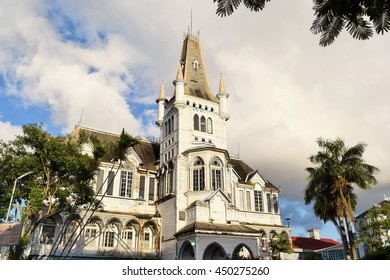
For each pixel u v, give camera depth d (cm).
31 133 3272
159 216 4978
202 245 3962
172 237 4544
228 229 4203
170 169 5094
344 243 4000
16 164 3375
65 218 4297
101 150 3562
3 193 3688
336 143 4400
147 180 5344
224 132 5659
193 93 5619
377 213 4569
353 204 4272
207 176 4744
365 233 4572
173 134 5341
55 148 3341
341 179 4081
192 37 6394
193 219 4394
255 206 5666
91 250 4381
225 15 482
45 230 4188
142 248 4712
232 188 5409
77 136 5325
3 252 3550
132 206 4997
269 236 5422
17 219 3900
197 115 5475
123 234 4703
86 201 3609
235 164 6284
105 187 4875
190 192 4731
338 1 526
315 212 4394
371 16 528
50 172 3459
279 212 5850
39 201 3177
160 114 6134
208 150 4884
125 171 5128
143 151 5884
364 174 4222
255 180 5850
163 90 6341
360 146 4325
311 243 7788
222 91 5878
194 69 5994
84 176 3503
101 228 4469
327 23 546
